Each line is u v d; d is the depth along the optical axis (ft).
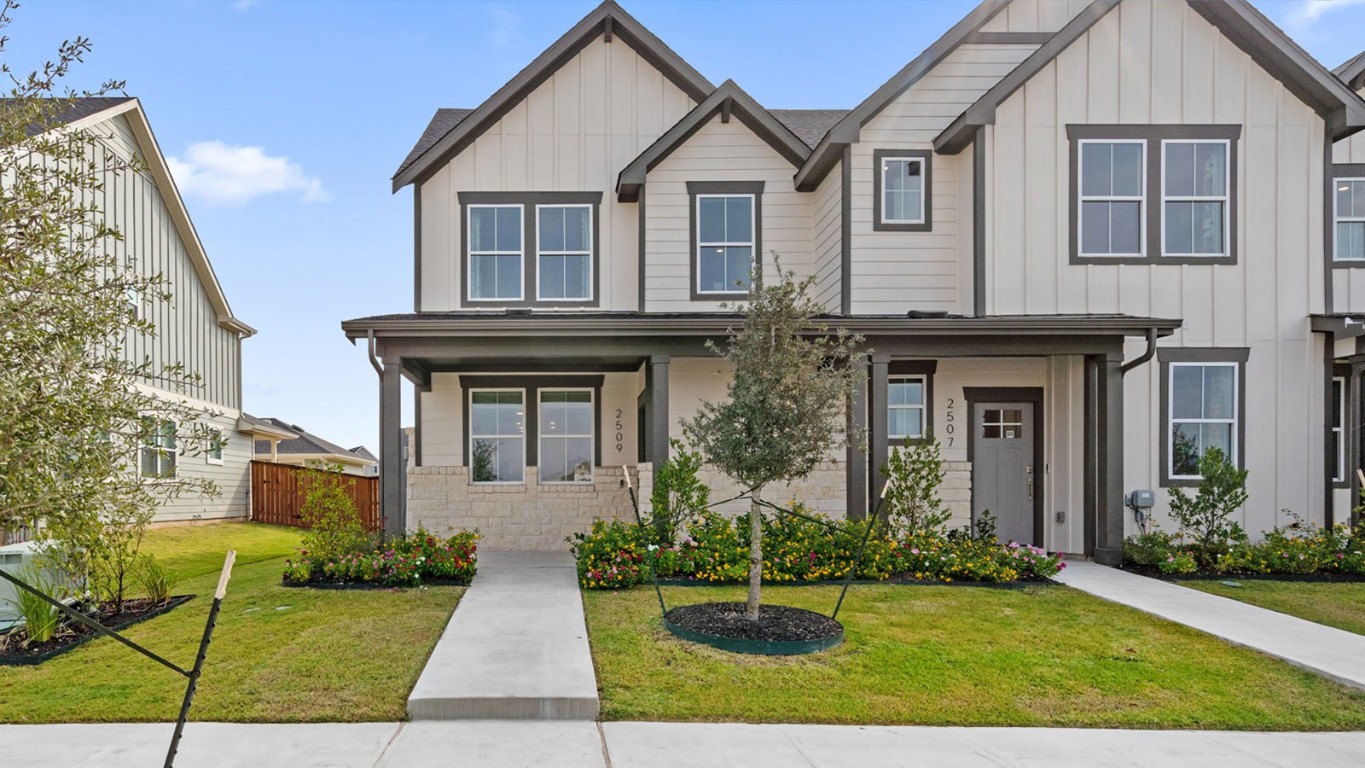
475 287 41.63
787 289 21.98
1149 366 35.35
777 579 28.27
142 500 14.92
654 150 40.16
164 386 52.75
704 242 41.22
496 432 42.06
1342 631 22.58
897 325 32.14
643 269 40.75
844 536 29.76
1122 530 32.94
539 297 41.81
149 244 52.60
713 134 41.37
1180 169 35.73
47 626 19.99
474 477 41.73
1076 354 33.19
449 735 14.90
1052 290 35.35
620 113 42.68
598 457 42.01
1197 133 35.60
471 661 18.54
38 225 12.97
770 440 21.27
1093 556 34.42
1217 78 35.81
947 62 37.78
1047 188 35.55
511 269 41.86
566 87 42.55
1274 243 35.68
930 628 22.40
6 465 11.09
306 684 17.33
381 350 31.89
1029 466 38.34
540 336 32.27
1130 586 28.35
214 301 61.00
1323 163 35.78
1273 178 35.73
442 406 41.78
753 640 20.04
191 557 39.83
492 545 38.58
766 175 41.45
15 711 15.69
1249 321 35.53
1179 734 15.67
